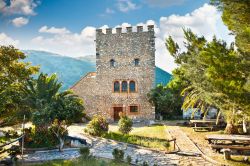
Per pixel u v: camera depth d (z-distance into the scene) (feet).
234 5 29.04
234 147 55.06
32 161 53.01
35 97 70.23
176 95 126.82
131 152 59.93
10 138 68.44
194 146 63.52
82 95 124.47
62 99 66.95
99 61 123.65
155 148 62.75
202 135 79.20
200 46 36.99
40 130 66.59
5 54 63.82
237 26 31.40
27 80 72.49
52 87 74.84
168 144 60.64
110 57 123.03
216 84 30.09
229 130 77.30
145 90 120.88
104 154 57.82
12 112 64.13
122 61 122.31
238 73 30.01
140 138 74.02
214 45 30.89
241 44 30.86
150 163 49.83
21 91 68.39
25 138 64.49
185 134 81.05
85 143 68.18
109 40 123.34
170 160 52.01
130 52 121.90
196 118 128.57
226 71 28.96
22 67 67.87
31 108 68.49
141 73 121.08
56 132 65.31
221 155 54.44
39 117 64.18
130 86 121.80
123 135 78.48
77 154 58.54
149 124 111.45
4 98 59.11
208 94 38.40
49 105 64.59
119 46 122.62
